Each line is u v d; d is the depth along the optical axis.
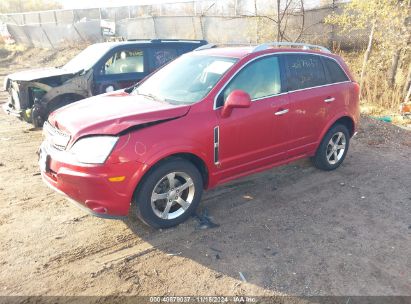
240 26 14.96
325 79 5.36
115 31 20.80
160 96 4.54
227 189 5.10
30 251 3.69
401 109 8.88
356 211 4.56
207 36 16.55
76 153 3.57
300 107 4.92
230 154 4.33
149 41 8.14
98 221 4.26
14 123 8.46
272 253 3.71
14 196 4.81
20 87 7.23
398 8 9.02
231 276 3.38
